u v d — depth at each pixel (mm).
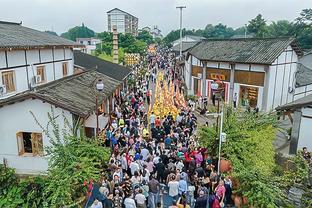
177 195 11875
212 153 13797
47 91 14750
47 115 13555
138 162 13398
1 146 14266
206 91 33031
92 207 10094
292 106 16391
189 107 26297
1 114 13953
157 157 13609
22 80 18797
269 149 13367
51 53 22688
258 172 11000
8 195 11188
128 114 21625
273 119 15141
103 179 11828
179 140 16703
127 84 34219
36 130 14023
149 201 11680
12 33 20625
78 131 14320
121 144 15805
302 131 16469
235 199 11438
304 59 41750
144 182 11945
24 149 14523
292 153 16828
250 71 28125
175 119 21094
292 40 27500
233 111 14727
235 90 29828
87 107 15055
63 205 9586
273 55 26422
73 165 10234
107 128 17484
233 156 12523
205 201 10812
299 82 31797
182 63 46156
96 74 23578
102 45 63719
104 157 11781
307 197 10211
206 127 14312
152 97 33031
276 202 10688
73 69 27453
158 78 41906
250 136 13375
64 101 14312
